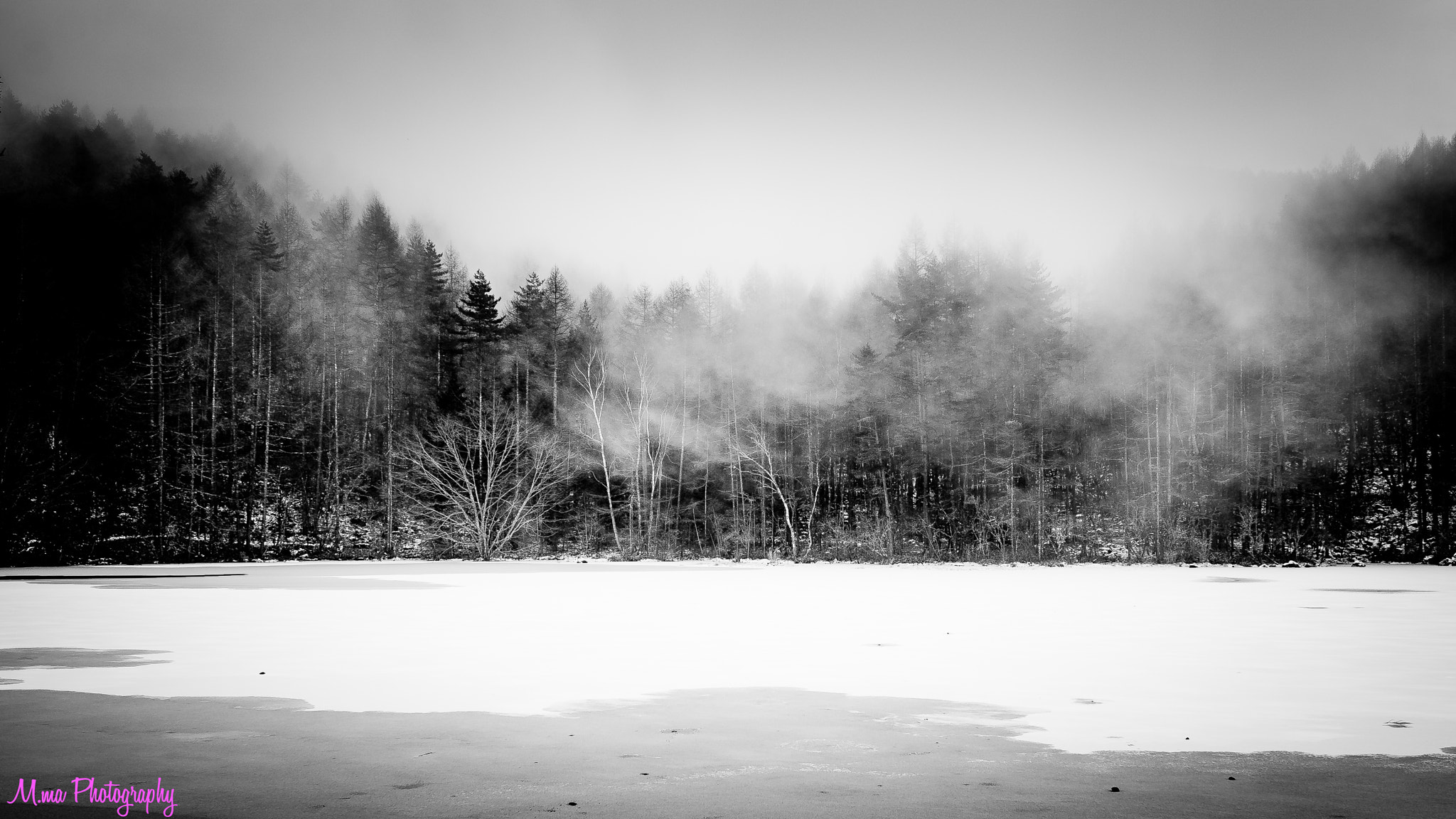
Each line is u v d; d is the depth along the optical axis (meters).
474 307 60.53
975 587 27.34
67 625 15.43
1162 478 53.09
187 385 53.69
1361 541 53.69
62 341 48.66
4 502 42.53
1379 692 9.08
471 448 51.94
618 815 5.01
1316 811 5.06
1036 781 5.75
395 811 5.09
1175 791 5.52
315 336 61.84
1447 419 58.78
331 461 55.31
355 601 21.02
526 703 8.45
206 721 7.59
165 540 47.28
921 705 8.40
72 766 6.11
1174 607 19.95
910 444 53.94
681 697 8.75
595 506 55.34
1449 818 4.93
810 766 6.17
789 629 15.05
